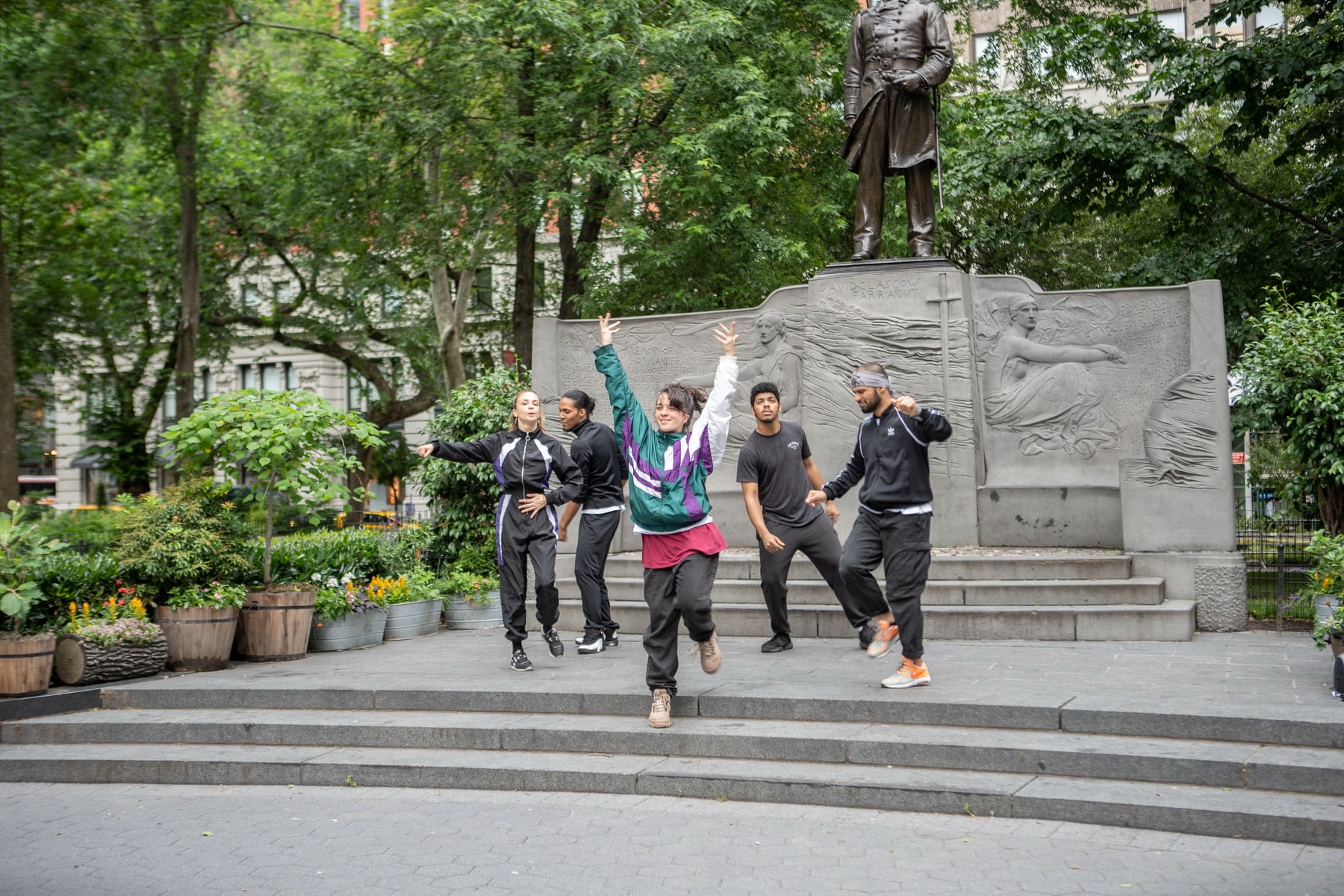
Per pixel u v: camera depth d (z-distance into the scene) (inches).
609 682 266.1
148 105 759.1
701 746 226.1
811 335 397.7
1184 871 164.4
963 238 892.6
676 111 673.0
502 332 1043.9
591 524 320.5
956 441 380.5
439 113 668.7
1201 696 230.7
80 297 912.3
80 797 230.4
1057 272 918.4
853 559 257.6
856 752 216.5
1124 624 317.4
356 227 788.6
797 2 706.2
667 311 712.4
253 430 332.5
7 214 856.3
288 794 225.5
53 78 668.7
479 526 458.0
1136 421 373.7
